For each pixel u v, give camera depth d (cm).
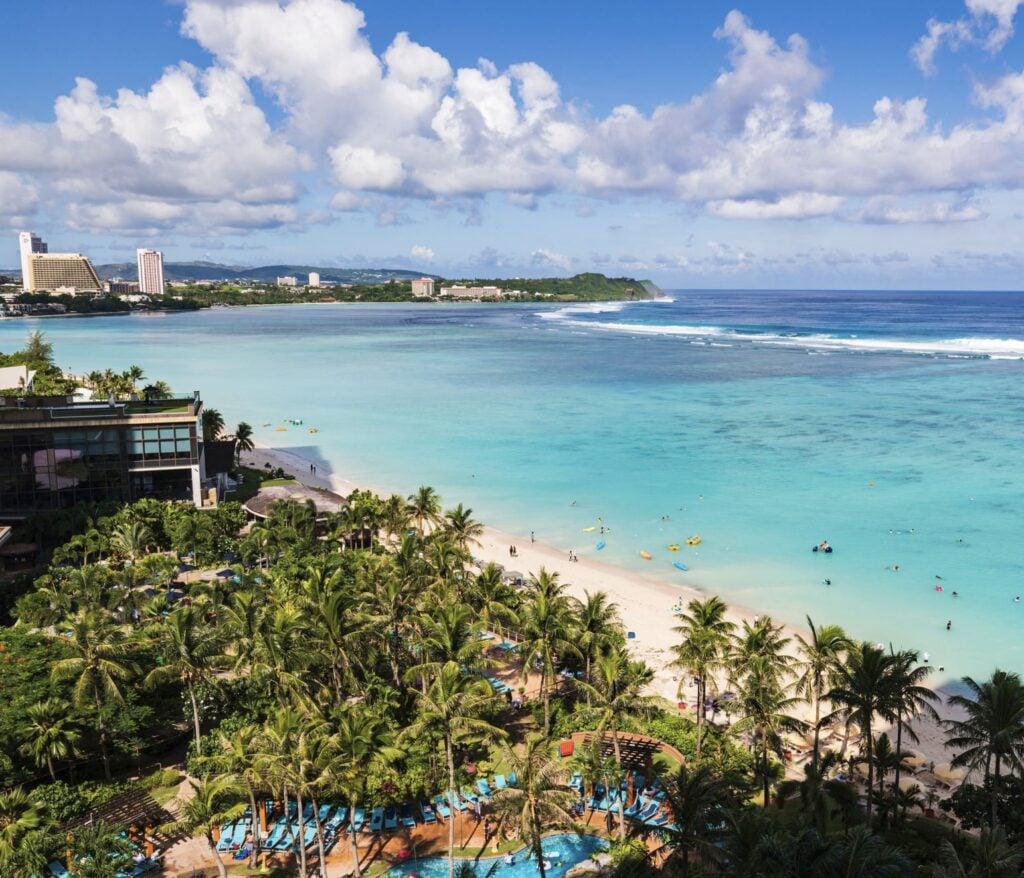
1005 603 9612
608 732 6619
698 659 6147
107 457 11262
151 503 10819
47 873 4944
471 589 7975
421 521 10825
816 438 18000
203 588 8150
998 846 4097
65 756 5869
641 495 14088
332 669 6825
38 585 8700
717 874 4475
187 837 5453
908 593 9938
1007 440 17438
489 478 15275
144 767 6281
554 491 14400
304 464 16312
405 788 5825
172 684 6788
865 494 13912
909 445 17162
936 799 6031
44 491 11062
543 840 5500
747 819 4488
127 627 7319
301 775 4569
